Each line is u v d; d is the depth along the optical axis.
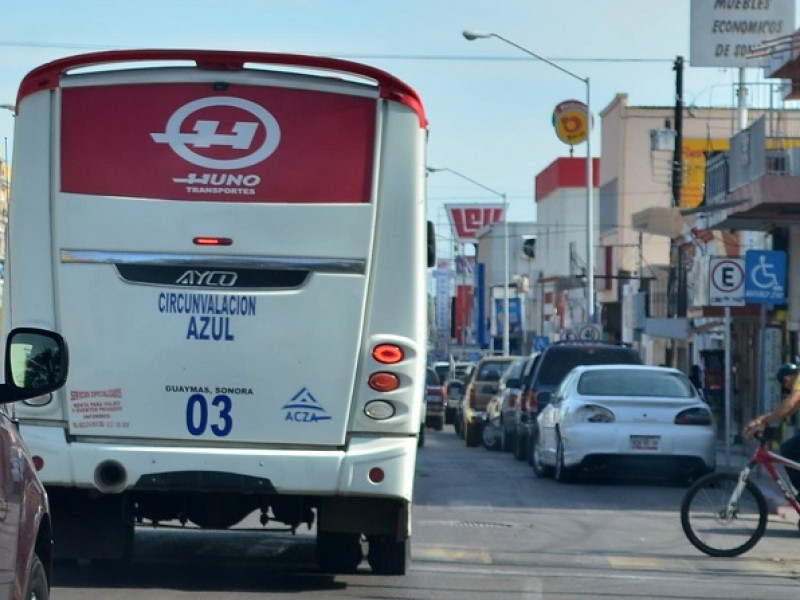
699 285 140.75
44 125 32.69
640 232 186.62
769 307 104.81
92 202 32.50
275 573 37.34
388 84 32.78
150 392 32.62
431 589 35.22
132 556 39.75
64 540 35.16
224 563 39.16
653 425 65.62
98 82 32.66
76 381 32.66
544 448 71.44
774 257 75.69
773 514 54.91
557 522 51.16
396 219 32.78
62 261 32.56
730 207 89.69
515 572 38.62
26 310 32.72
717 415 117.38
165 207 32.50
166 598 32.94
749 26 107.81
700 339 147.00
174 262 32.56
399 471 32.84
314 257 32.66
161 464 32.56
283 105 32.72
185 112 32.62
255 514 52.72
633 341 189.25
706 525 42.75
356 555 37.09
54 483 32.72
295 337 32.69
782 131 96.19
